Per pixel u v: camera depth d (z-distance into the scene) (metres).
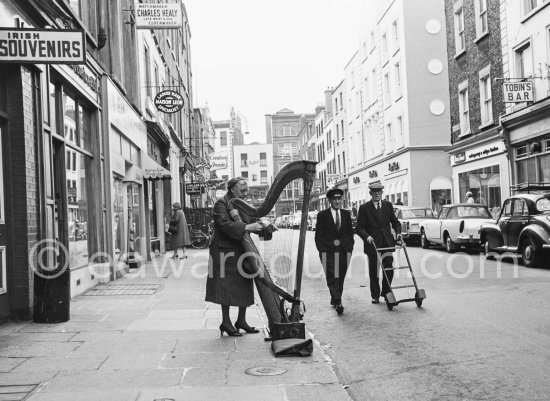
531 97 19.95
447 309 8.31
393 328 7.22
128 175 15.98
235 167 106.25
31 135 8.04
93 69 11.98
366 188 47.03
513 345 5.98
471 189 26.53
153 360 5.69
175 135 27.58
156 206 23.11
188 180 39.12
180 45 35.66
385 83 40.50
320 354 5.96
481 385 4.72
